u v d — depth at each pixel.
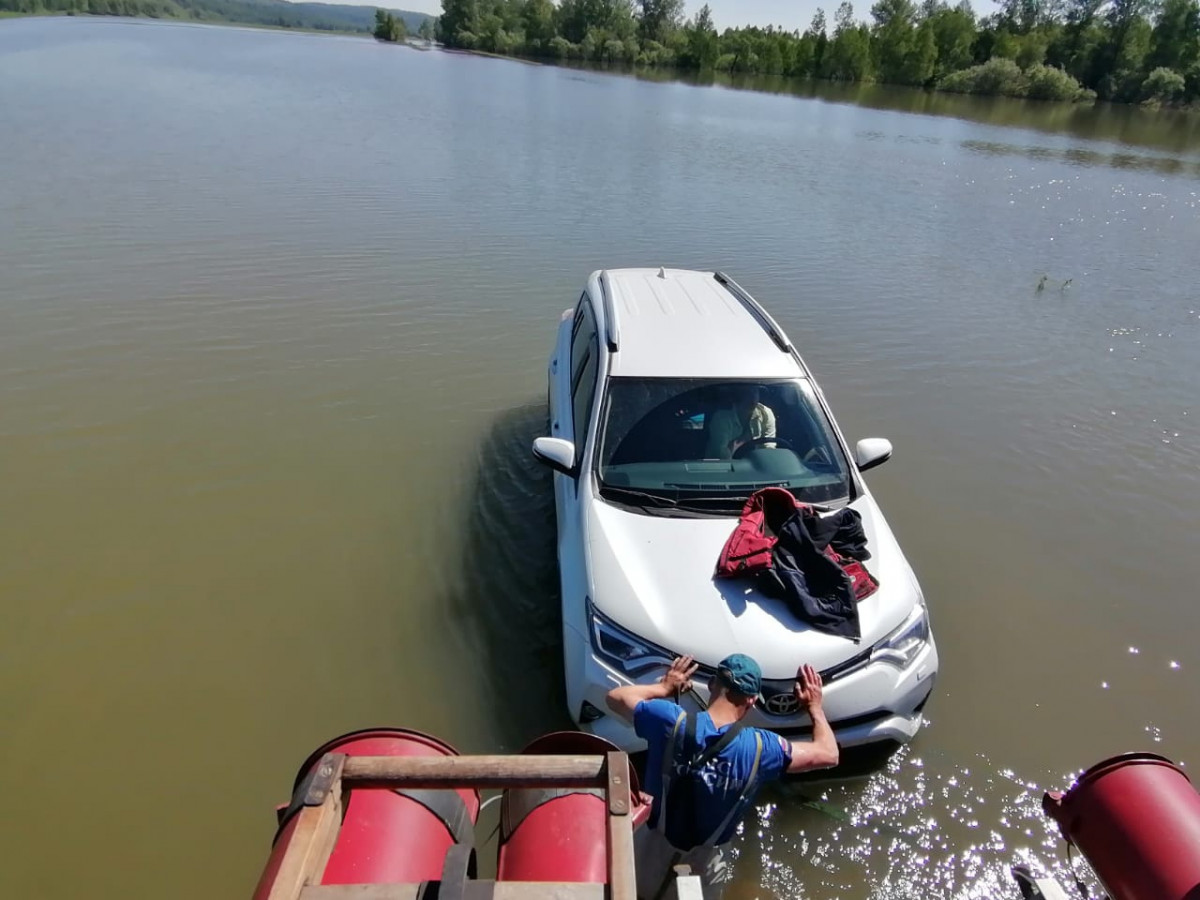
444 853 2.50
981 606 5.30
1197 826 2.75
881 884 3.49
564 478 5.03
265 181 15.45
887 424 7.80
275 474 6.25
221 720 4.10
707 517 4.35
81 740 3.94
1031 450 7.43
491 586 5.16
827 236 14.77
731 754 2.79
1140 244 15.92
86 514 5.61
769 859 3.57
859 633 3.81
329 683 4.36
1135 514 6.48
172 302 9.28
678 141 25.77
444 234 12.82
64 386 7.27
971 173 23.47
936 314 10.94
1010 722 4.36
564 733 2.77
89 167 15.32
